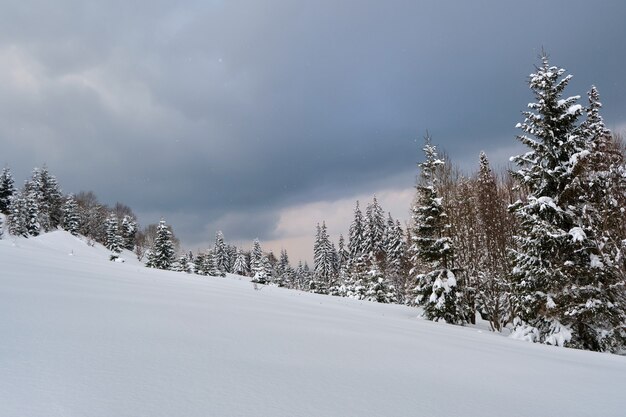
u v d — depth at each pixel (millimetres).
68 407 2461
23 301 6387
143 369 3506
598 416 3768
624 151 20469
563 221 19266
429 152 27359
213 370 3766
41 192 97438
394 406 3312
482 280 28469
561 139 19750
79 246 78875
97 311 6406
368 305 28188
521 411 3637
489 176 29359
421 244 25578
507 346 10117
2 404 2395
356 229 82000
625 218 18859
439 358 6227
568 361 7973
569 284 18109
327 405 3131
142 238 133125
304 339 6371
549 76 19812
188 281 21016
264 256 89750
